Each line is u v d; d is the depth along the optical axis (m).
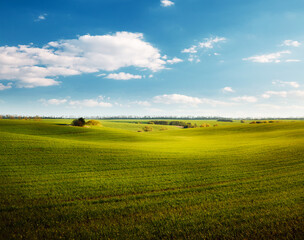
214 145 34.06
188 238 6.31
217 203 8.88
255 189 10.66
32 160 17.81
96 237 6.34
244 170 15.38
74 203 8.98
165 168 16.36
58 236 6.40
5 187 11.12
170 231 6.66
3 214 7.80
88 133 52.88
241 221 7.24
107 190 10.80
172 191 10.65
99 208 8.45
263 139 41.66
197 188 11.17
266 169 15.45
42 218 7.54
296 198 9.07
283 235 6.41
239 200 9.17
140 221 7.33
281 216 7.45
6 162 16.84
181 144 36.59
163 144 36.41
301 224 6.90
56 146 24.19
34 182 12.14
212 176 13.77
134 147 28.17
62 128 58.16
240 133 62.41
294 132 47.16
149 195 10.06
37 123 65.00
